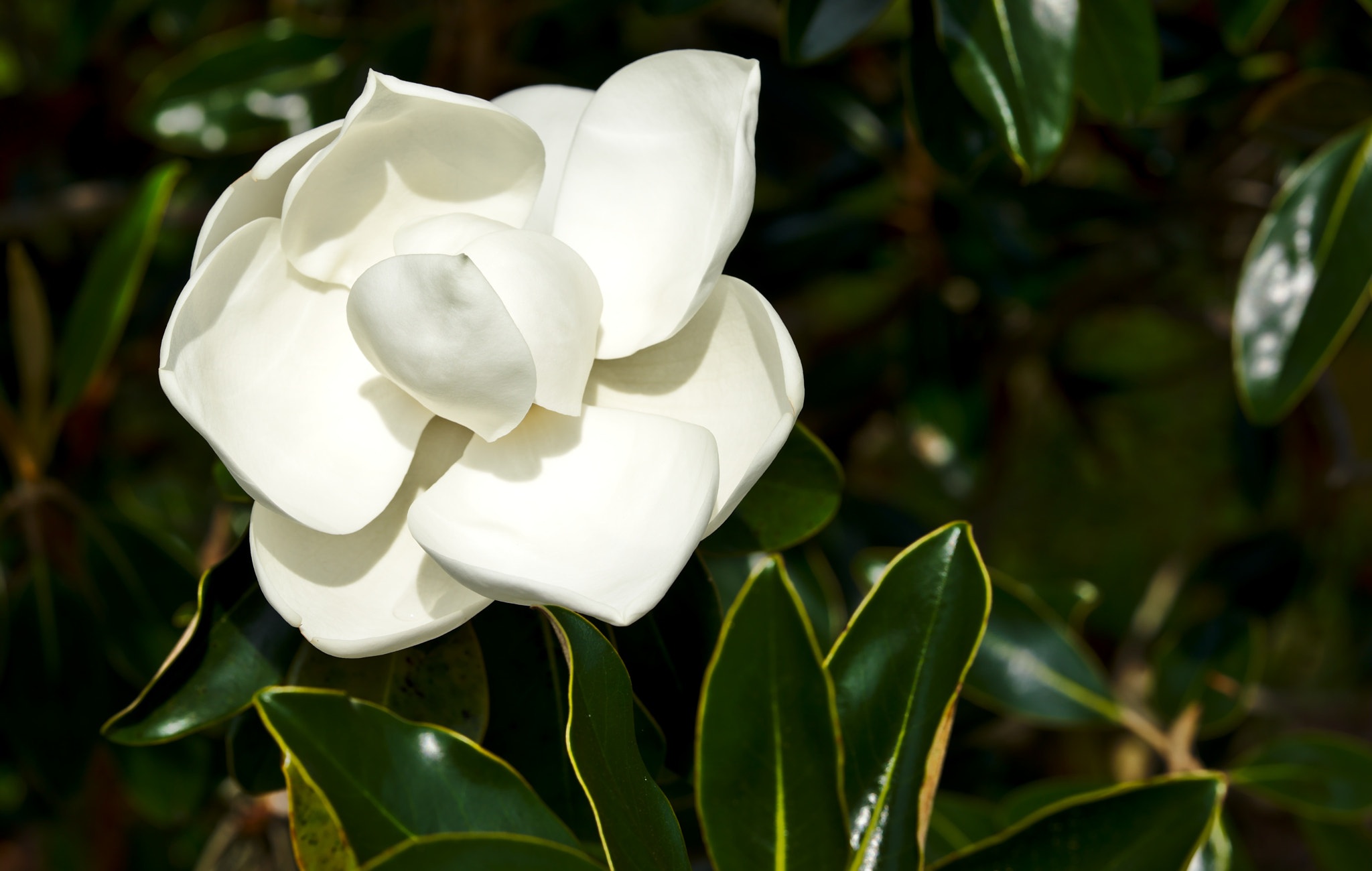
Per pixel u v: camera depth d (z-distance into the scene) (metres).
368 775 1.00
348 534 1.01
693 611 1.07
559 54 1.42
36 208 1.52
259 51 1.31
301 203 1.00
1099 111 1.17
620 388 1.03
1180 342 2.20
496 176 1.03
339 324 1.02
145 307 1.57
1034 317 1.58
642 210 1.02
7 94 1.70
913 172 1.45
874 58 1.59
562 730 1.07
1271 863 2.21
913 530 1.50
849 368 1.63
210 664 1.03
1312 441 1.52
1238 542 1.46
